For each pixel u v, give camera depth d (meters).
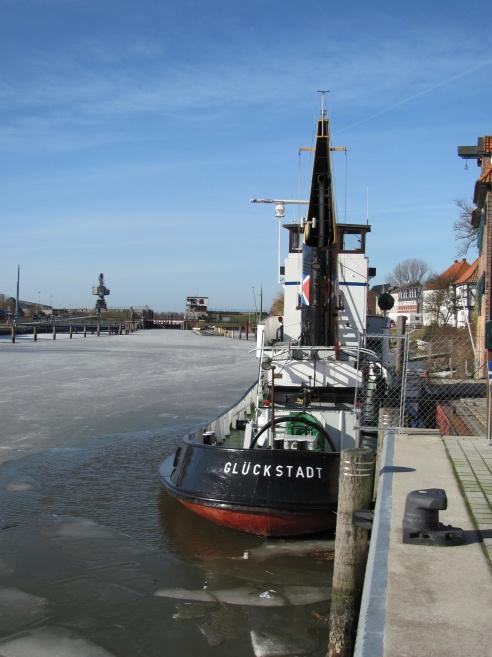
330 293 10.37
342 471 6.32
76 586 7.97
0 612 7.31
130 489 12.27
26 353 52.81
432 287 65.94
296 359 10.73
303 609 7.43
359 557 6.25
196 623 7.07
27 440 16.64
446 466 7.26
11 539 9.56
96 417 20.33
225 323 140.38
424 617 3.77
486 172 21.17
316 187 9.98
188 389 28.27
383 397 11.33
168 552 9.06
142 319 165.00
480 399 14.27
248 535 9.55
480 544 4.93
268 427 10.00
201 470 9.75
